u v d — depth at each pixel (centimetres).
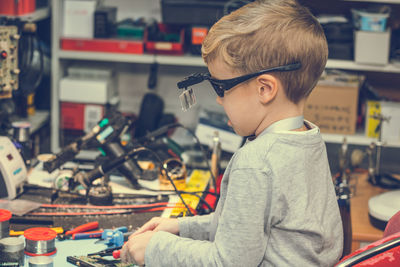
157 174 214
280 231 107
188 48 324
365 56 293
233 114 112
